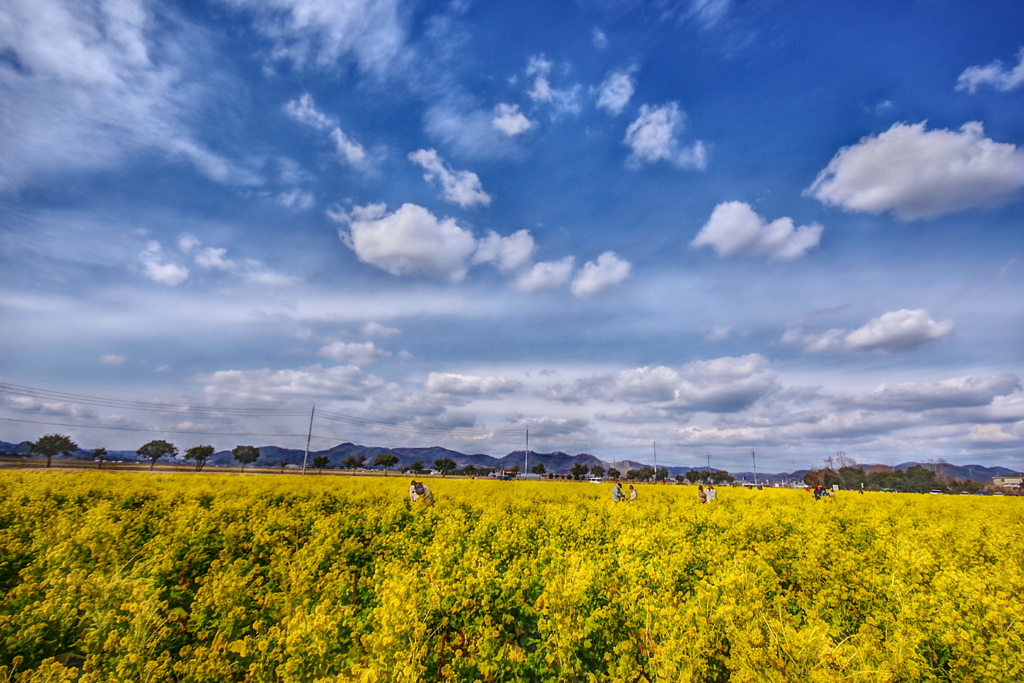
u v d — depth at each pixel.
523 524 11.68
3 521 11.60
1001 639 4.61
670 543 8.64
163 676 4.53
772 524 11.19
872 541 10.41
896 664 4.28
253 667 4.61
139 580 5.95
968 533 10.72
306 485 21.62
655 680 4.39
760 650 4.11
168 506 14.12
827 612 6.09
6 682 4.54
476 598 5.76
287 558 8.14
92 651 4.93
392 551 9.02
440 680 4.69
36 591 6.09
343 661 4.78
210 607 5.82
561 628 4.79
